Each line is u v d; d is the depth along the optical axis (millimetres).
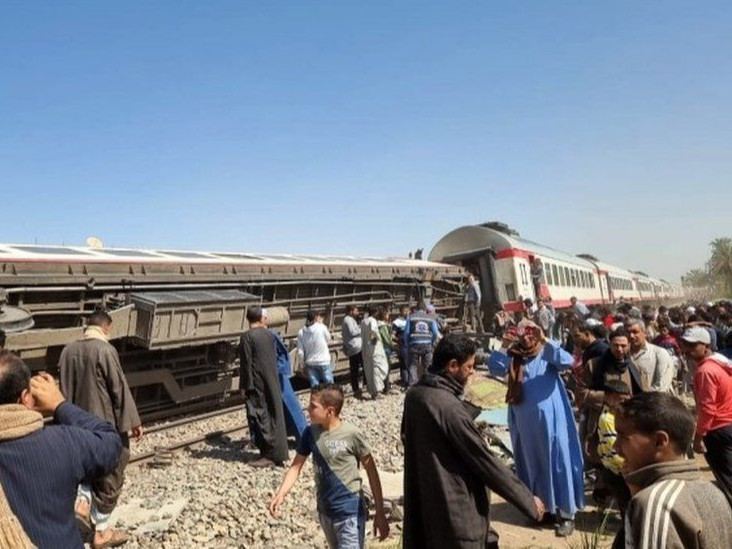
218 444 8625
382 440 8727
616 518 5375
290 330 12703
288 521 5484
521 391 5098
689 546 1667
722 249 68375
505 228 21594
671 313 13055
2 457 2062
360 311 14898
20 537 1966
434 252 21484
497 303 19734
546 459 4992
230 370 10820
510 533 5156
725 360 4566
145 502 5969
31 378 2363
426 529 2832
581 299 26688
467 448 2771
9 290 7711
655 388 5207
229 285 10984
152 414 9688
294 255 14742
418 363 12500
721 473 4457
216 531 5207
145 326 8859
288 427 8008
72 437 2238
